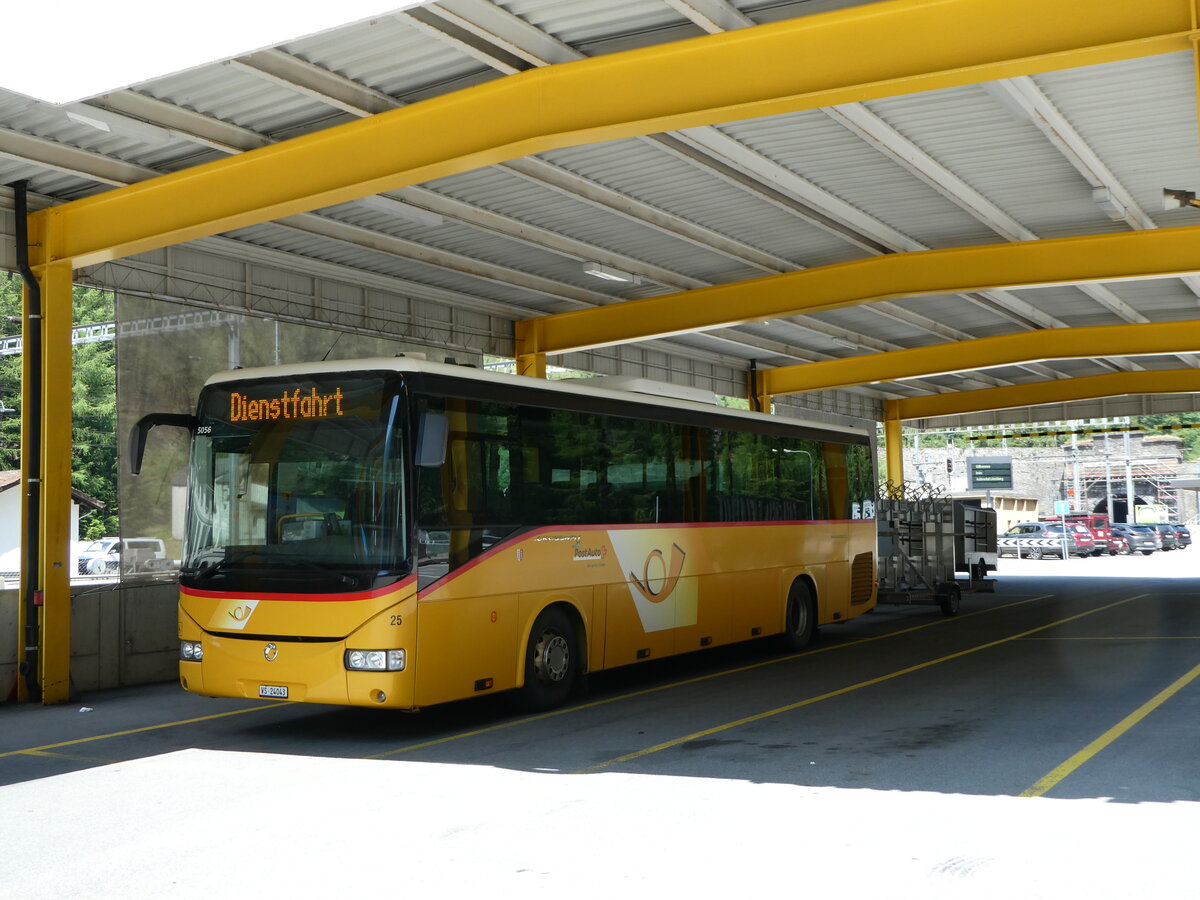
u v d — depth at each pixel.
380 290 20.38
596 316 22.64
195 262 17.27
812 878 6.19
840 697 12.88
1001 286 18.94
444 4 10.30
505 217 17.31
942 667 15.33
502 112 11.38
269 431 11.38
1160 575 38.22
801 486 18.25
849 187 16.25
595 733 11.09
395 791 8.80
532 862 6.69
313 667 10.72
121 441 16.03
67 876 6.73
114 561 40.41
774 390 31.78
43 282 14.35
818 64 10.23
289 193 12.58
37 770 10.06
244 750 10.84
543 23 11.02
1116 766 8.81
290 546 11.04
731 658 17.34
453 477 11.36
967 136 14.30
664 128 10.96
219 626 11.21
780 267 20.62
